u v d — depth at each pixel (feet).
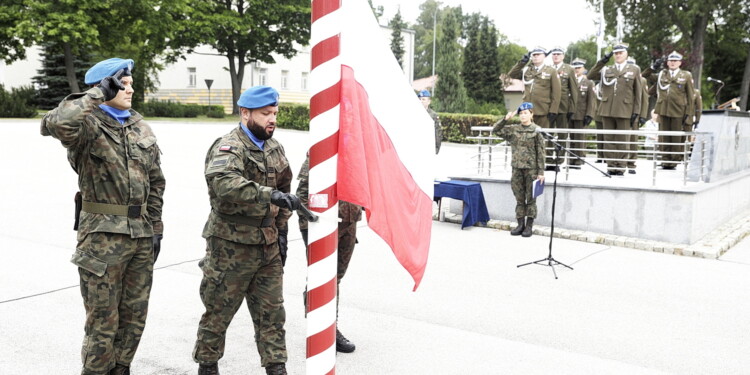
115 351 11.46
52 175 43.27
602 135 40.70
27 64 141.38
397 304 19.13
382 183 8.28
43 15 100.12
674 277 22.97
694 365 15.06
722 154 32.78
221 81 154.20
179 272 21.58
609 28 142.51
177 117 125.90
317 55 6.97
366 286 20.95
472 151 78.95
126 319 11.45
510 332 16.98
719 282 22.38
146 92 140.56
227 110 154.30
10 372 13.52
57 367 13.84
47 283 19.77
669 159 40.06
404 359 15.02
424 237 9.21
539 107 38.45
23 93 119.85
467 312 18.54
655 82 42.42
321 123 7.01
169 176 45.14
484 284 21.57
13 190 36.96
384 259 24.57
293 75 160.86
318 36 6.93
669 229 28.17
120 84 10.11
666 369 14.80
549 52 39.34
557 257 25.76
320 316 7.35
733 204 35.40
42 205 32.58
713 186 30.12
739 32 135.54
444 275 22.61
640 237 28.99
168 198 36.40
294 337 16.20
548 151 38.24
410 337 16.47
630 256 26.25
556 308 19.15
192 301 18.61
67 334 15.72
